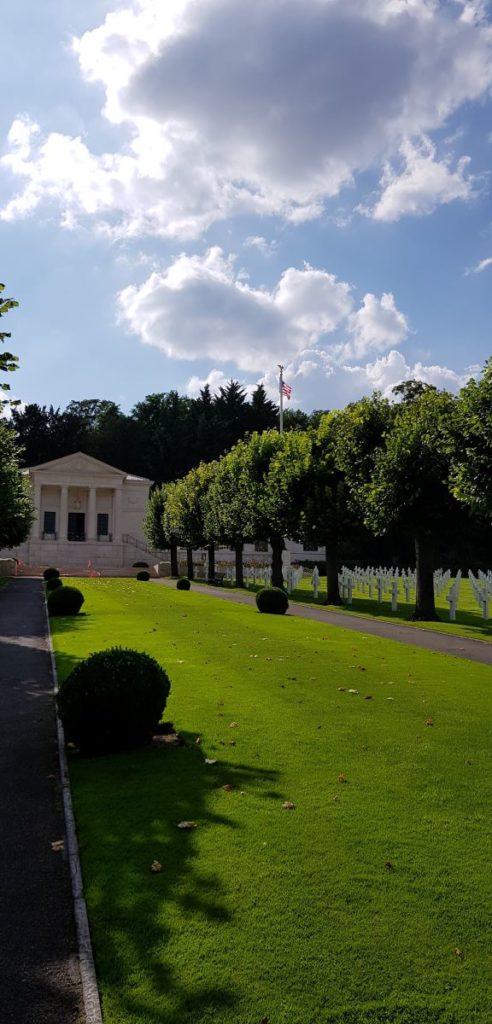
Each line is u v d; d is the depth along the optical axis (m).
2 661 15.21
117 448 105.88
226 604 30.48
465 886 4.93
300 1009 3.68
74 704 8.13
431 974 3.97
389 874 5.09
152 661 8.70
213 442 101.38
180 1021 3.60
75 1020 3.70
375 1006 3.71
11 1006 3.81
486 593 24.30
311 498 31.28
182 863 5.27
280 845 5.55
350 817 6.11
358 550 72.00
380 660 14.53
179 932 4.36
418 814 6.20
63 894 5.02
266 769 7.39
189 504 55.22
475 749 8.12
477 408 18.00
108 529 88.38
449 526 23.75
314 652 15.58
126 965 4.06
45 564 79.88
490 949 4.21
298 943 4.25
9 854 5.69
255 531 38.84
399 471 22.98
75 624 21.59
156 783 7.04
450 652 16.22
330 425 33.16
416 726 9.12
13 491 36.53
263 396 106.62
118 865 5.25
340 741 8.40
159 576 66.19
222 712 9.84
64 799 6.79
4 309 12.13
